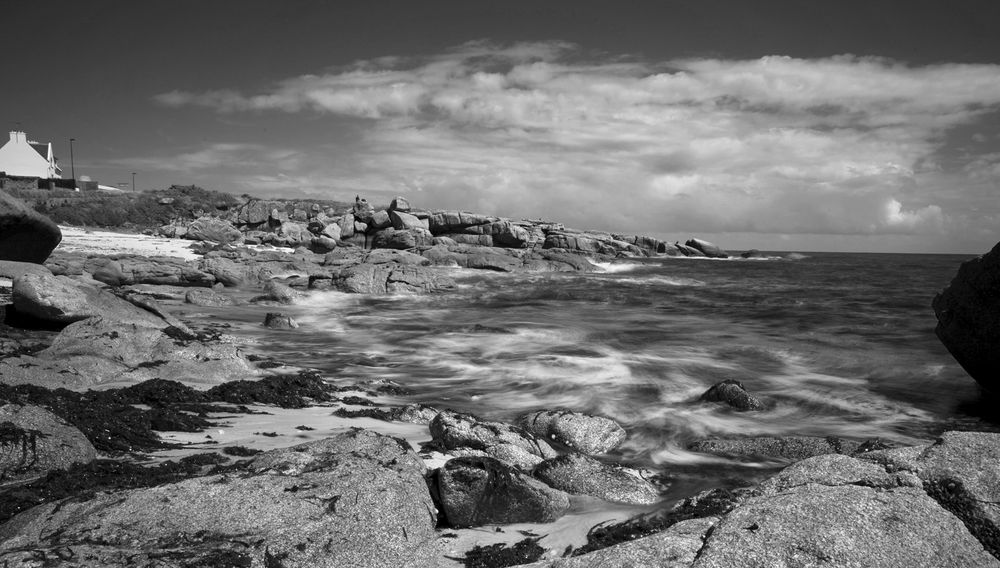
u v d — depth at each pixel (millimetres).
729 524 5391
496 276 50562
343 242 66188
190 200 83812
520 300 36531
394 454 7883
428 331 23875
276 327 24047
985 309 14164
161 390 11711
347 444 8039
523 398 14445
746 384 15977
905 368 17922
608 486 8688
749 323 27297
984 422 13016
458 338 22406
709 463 10461
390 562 5957
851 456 6637
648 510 8219
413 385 15523
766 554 4980
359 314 29297
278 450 7840
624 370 17266
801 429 12484
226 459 8406
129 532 5668
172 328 15203
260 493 6312
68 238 53469
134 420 9875
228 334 22031
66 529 5715
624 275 55875
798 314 30594
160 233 66625
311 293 34812
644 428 12391
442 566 6266
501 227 68250
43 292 15695
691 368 17734
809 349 20703
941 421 13125
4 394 9430
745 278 56938
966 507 5641
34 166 92562
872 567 4883
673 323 27250
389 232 64000
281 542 5738
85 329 13938
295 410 12234
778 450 10836
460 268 54344
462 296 37406
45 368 12031
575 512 8086
